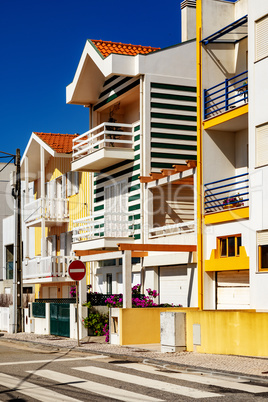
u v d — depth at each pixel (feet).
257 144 58.59
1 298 118.32
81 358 52.65
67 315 73.97
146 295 77.77
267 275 56.29
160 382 38.45
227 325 49.65
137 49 85.51
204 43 69.21
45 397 33.78
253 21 59.72
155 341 63.67
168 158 80.38
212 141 68.33
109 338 64.95
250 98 59.72
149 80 79.71
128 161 82.94
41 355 56.18
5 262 144.05
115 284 86.12
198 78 68.90
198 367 43.34
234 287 64.18
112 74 79.41
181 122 81.46
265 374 39.60
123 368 45.39
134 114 86.48
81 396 33.91
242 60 69.31
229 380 39.24
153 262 76.02
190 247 68.90
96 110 91.35
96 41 85.20
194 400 32.30
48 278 99.09
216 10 69.72
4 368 46.11
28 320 85.92
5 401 32.96
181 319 53.42
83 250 83.30
